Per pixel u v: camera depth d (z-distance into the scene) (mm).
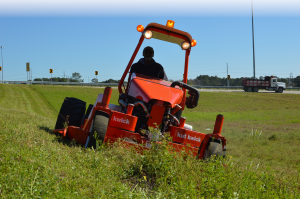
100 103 5273
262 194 3842
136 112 5590
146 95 5367
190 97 6168
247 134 13117
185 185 3598
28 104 24969
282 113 30391
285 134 13672
